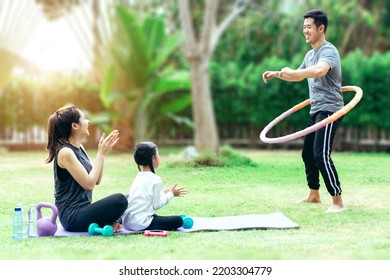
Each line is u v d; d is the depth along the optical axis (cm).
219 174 1730
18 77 3042
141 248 866
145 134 2992
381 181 1619
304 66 1286
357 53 2786
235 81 3078
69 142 984
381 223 1068
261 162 2030
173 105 2983
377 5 3622
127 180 1681
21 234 946
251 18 3550
